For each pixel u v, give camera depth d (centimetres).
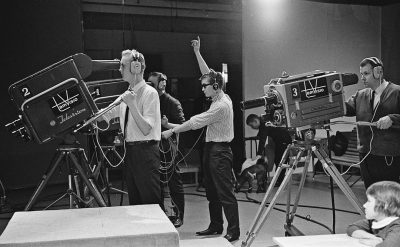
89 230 203
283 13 703
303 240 223
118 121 362
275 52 703
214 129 387
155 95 298
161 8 674
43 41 608
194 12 687
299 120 288
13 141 600
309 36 722
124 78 297
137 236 196
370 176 345
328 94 293
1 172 596
